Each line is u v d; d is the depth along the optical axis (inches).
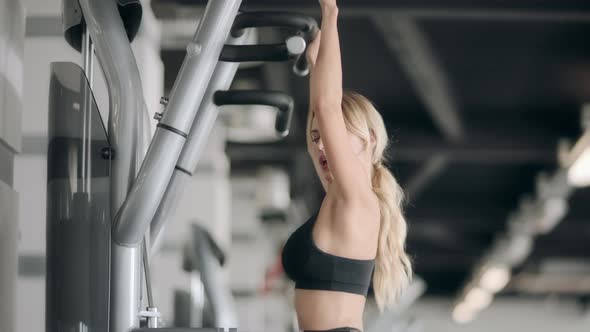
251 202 422.0
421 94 338.0
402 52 301.3
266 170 378.0
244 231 418.6
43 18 159.6
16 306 118.9
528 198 513.7
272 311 405.1
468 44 321.1
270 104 102.2
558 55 327.9
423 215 534.6
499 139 374.9
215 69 105.4
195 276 135.0
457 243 636.1
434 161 398.0
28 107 155.6
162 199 108.9
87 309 102.0
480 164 474.0
